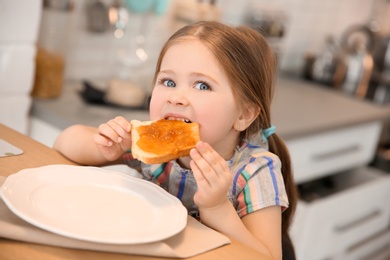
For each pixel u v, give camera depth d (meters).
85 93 1.64
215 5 2.06
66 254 0.66
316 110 2.07
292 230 1.78
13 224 0.67
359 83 2.63
